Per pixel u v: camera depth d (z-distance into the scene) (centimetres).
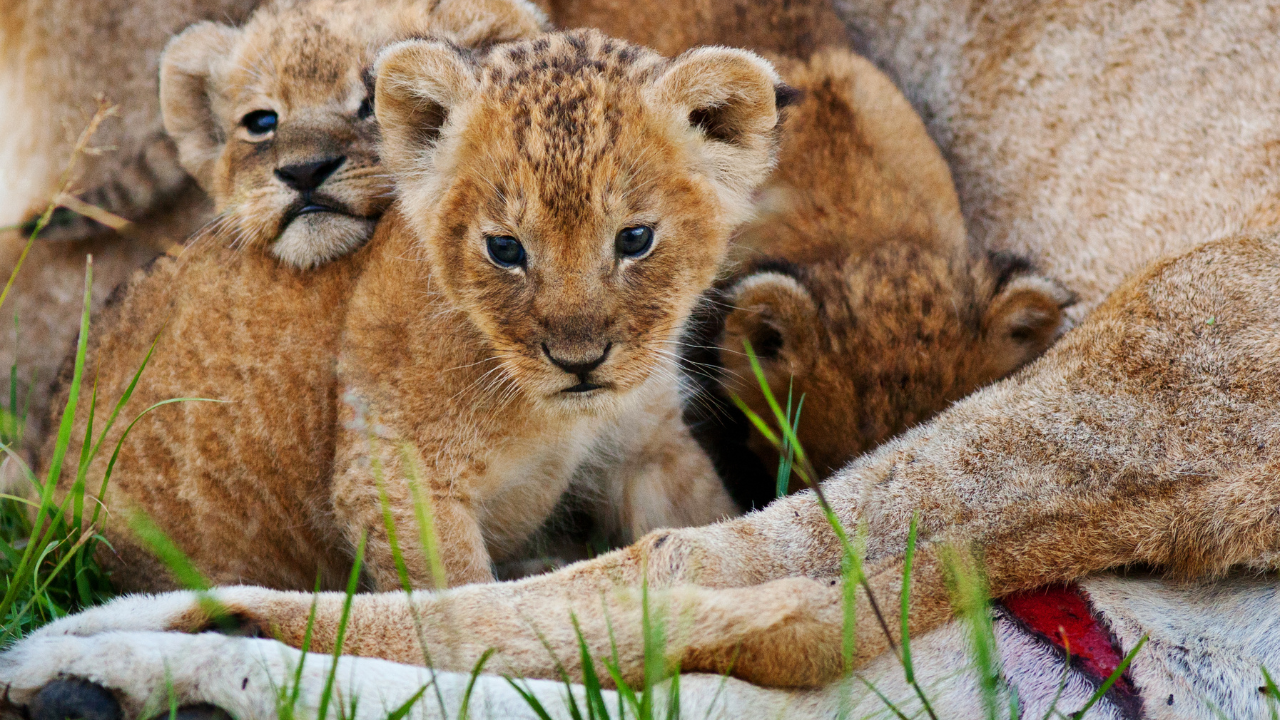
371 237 768
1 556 748
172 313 785
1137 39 919
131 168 1024
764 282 877
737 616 555
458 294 688
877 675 575
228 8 1034
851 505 634
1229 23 880
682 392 855
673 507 822
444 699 525
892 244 934
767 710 550
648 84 680
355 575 519
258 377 751
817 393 856
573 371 659
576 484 851
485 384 702
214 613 572
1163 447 621
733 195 742
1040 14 963
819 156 971
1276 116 861
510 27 899
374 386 706
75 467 790
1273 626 589
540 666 570
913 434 665
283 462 755
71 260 1036
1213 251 671
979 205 1024
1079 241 953
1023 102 981
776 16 1064
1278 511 595
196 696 517
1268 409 616
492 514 779
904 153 988
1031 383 660
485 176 663
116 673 514
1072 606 611
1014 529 617
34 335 1049
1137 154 922
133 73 1045
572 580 609
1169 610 604
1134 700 574
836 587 589
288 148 780
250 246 778
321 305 747
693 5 1041
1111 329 664
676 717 502
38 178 1070
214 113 917
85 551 748
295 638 581
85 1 1042
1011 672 585
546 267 649
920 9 1041
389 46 718
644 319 673
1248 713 570
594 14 1052
